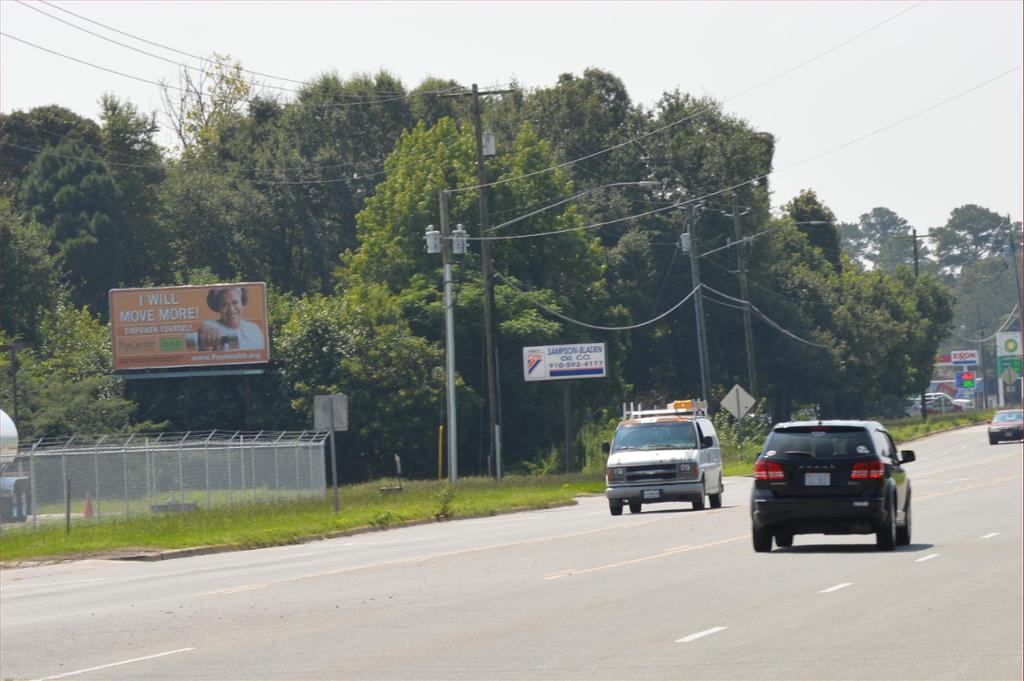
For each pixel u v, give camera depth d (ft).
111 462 289.12
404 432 475.31
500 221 528.63
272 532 220.23
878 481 149.79
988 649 82.43
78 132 580.30
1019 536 166.50
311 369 473.26
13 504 270.46
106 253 544.21
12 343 411.54
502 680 75.15
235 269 593.83
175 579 152.25
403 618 104.37
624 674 75.87
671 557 150.82
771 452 153.48
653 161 649.61
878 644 84.89
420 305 504.02
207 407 472.44
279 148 605.73
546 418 526.16
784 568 134.21
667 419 259.60
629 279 618.85
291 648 90.27
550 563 148.46
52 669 85.15
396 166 553.64
